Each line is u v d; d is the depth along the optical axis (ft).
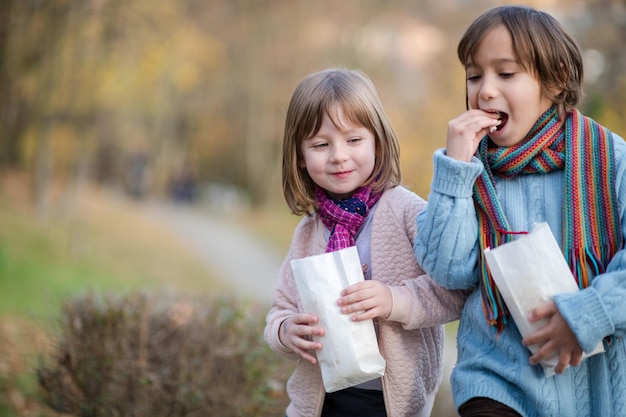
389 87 65.16
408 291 7.74
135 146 115.03
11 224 54.08
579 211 6.85
